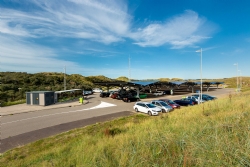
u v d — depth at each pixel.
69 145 7.39
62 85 47.47
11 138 9.54
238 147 3.84
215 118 7.84
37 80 44.56
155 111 15.67
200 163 3.50
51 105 23.03
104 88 70.88
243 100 15.08
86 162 4.57
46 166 4.98
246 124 5.51
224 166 3.35
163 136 5.44
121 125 11.38
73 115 16.34
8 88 32.72
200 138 4.89
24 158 6.50
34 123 13.11
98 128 11.21
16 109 19.55
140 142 5.41
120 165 3.98
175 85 44.88
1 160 6.49
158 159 4.03
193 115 10.22
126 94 33.31
